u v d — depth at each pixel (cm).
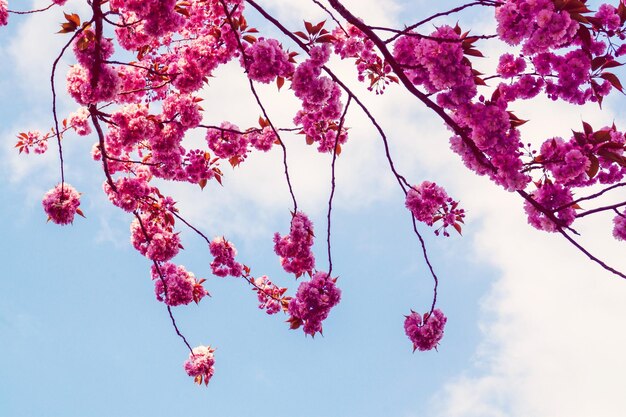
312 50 459
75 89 518
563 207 391
